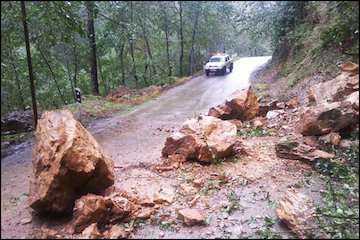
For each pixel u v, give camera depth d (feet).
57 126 22.25
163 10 94.02
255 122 38.37
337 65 44.86
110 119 49.65
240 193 23.77
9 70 49.11
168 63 101.30
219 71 93.04
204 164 28.60
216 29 118.93
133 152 33.81
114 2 63.21
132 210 21.15
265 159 29.04
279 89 55.16
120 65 91.76
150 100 64.59
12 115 50.60
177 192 24.12
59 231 19.43
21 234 19.47
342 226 19.16
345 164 26.11
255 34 78.59
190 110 53.01
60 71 69.15
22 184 26.50
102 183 22.93
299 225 19.02
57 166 20.45
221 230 19.67
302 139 30.71
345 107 30.60
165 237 19.20
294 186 24.22
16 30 38.86
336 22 48.60
